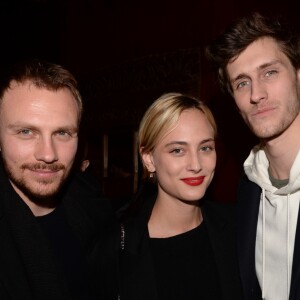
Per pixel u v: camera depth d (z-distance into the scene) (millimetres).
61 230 2010
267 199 2033
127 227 2072
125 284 1929
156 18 4297
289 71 1907
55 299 1790
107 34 4824
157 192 2219
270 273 1953
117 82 4715
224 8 3777
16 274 1755
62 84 1861
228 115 3855
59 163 1837
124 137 4625
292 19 4266
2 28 5285
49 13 5543
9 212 1838
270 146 1954
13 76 1840
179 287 1949
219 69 2100
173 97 2051
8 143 1804
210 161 2049
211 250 2053
